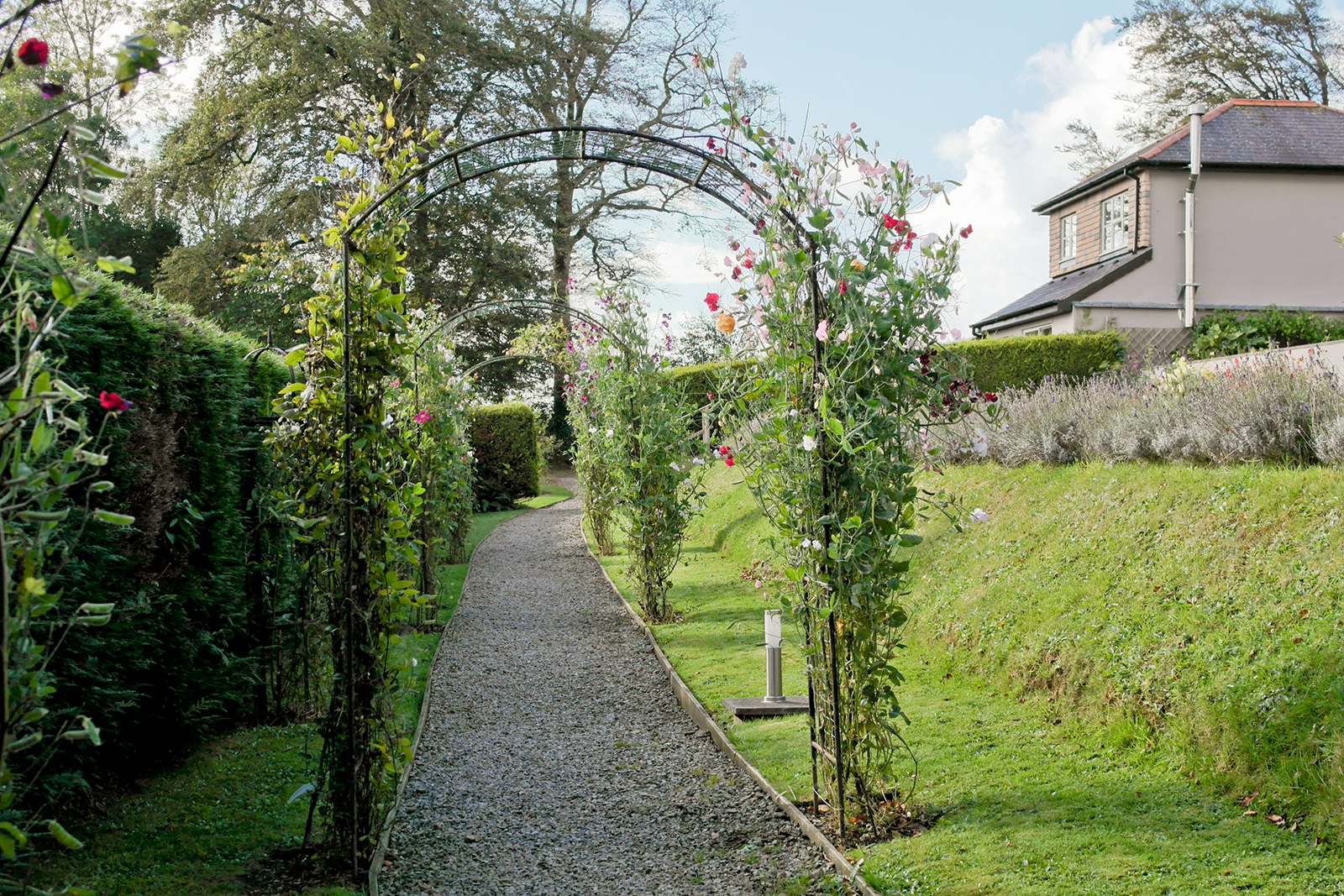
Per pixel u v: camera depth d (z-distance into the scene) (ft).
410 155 13.15
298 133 68.95
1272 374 20.70
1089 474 21.84
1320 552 14.29
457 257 77.51
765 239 13.02
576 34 81.92
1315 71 75.82
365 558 12.26
